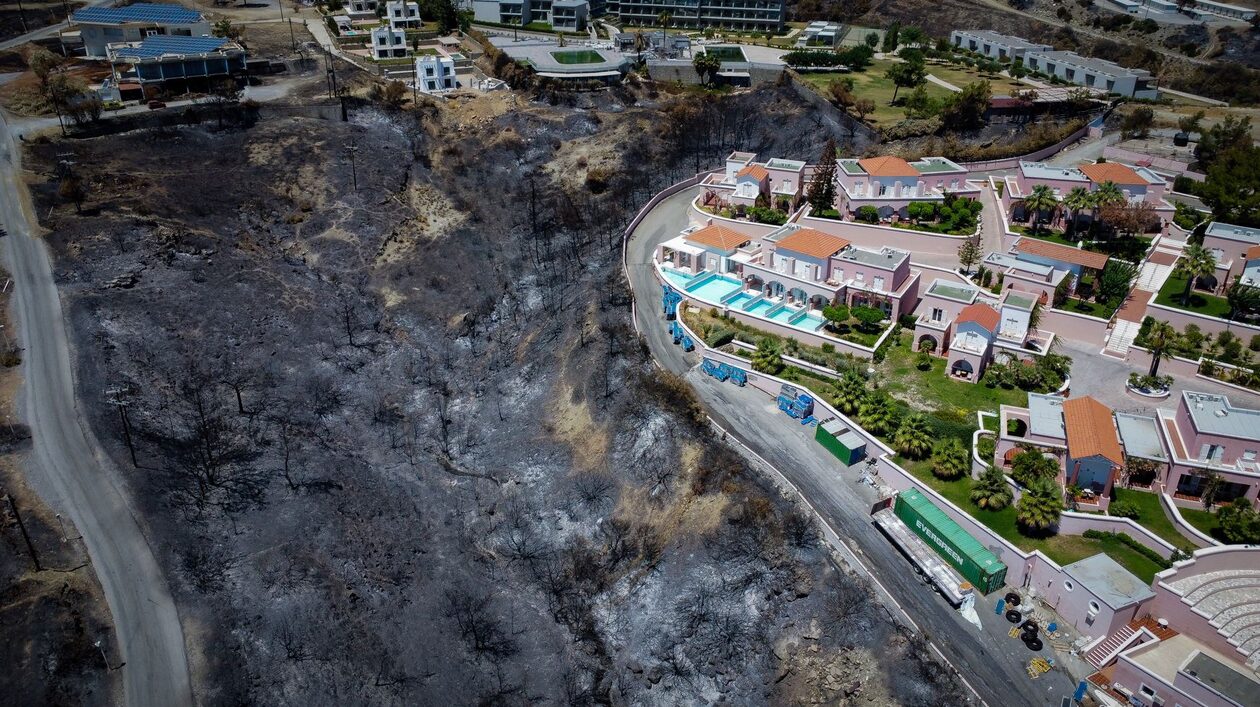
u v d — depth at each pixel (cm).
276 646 8562
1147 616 8019
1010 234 13688
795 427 10769
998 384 10956
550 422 11694
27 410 10394
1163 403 10469
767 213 14700
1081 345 11625
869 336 11956
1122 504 8844
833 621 8450
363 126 17600
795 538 9119
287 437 11169
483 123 18175
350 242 14975
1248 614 7662
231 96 17175
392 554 9819
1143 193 13775
